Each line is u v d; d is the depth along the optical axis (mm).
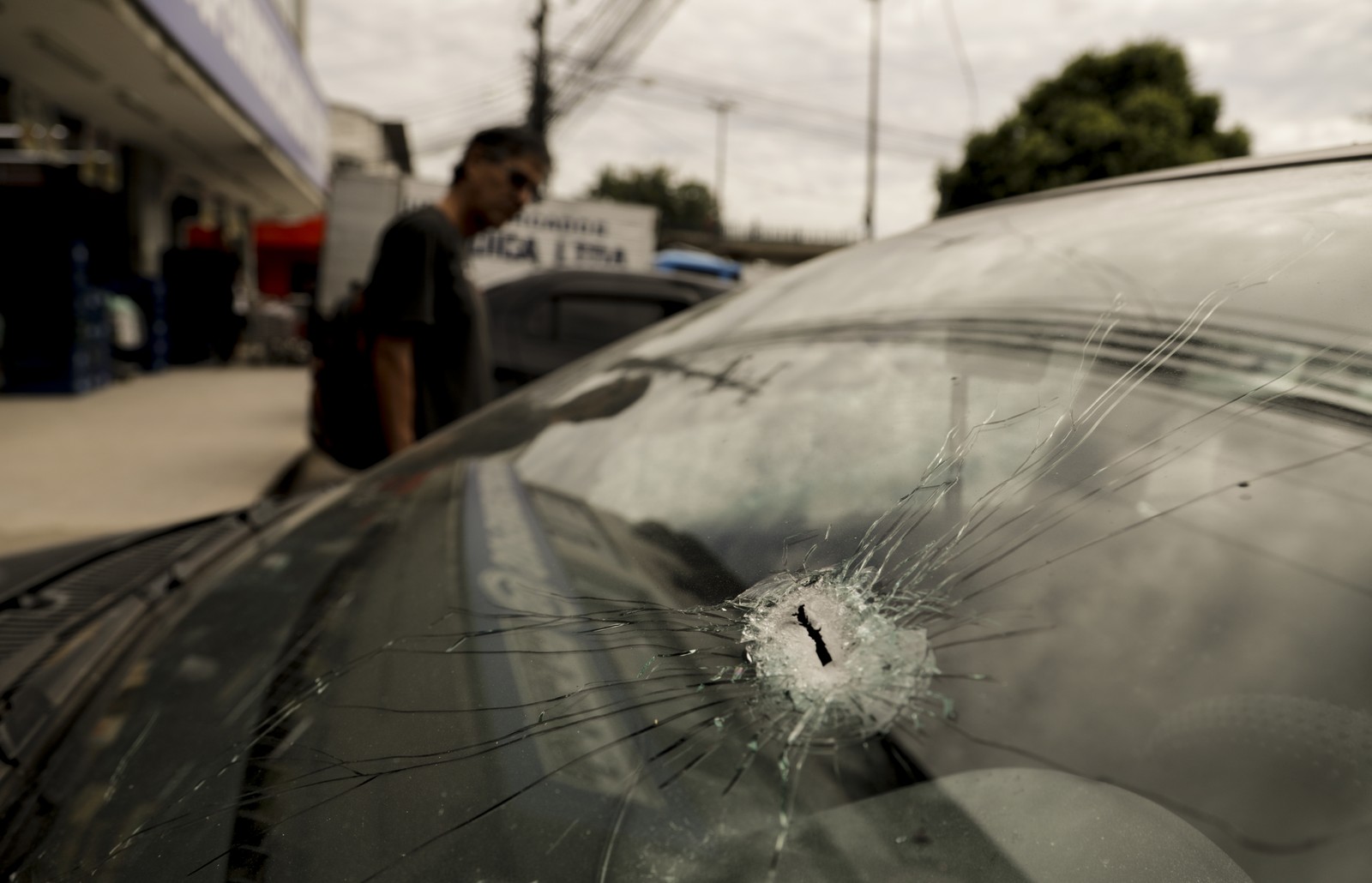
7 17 7266
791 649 537
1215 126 18953
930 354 849
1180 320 658
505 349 4973
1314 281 627
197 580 1174
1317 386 558
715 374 1131
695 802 501
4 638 1066
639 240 10031
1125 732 487
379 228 9516
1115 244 864
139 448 6230
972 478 607
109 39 7707
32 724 820
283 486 5395
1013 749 495
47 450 5988
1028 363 719
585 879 469
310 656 774
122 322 11141
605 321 5129
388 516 1189
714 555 658
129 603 1118
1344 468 522
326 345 2684
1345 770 432
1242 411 570
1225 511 534
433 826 507
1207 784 453
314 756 593
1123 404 608
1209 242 769
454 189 2615
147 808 622
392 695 632
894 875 458
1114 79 18766
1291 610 490
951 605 541
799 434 818
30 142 9328
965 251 1091
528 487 1090
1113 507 558
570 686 575
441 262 2436
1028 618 532
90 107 10352
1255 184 889
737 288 1626
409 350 2443
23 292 8719
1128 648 507
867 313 1057
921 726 512
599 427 1177
